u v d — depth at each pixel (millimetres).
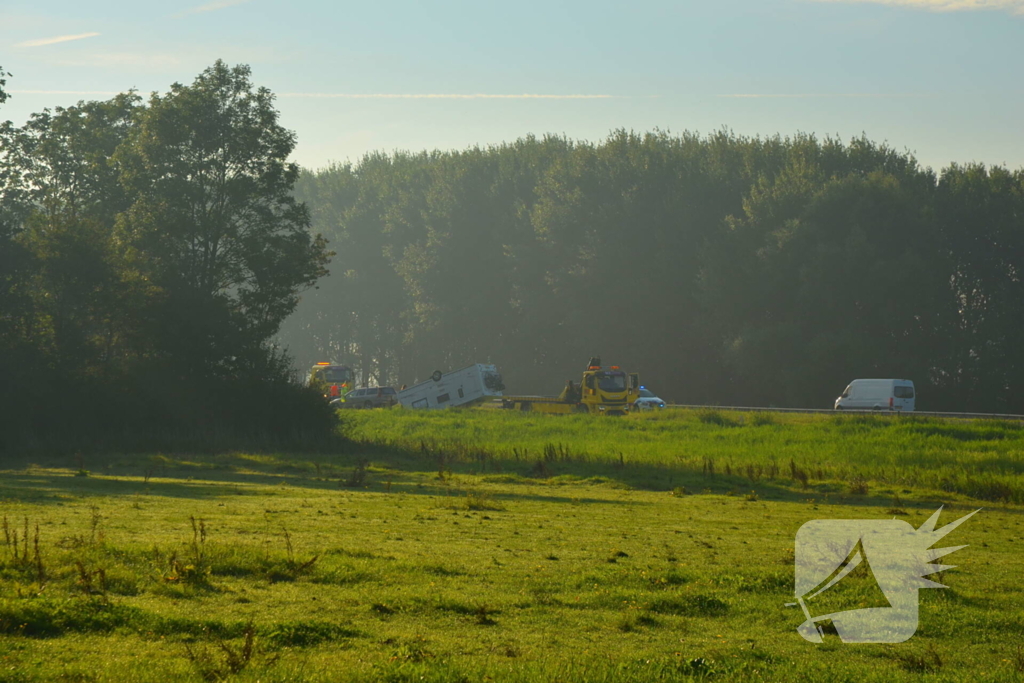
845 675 11172
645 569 17578
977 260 110500
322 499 29922
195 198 63938
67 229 58156
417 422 73875
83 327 60656
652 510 29859
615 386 90312
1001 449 52156
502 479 40281
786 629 13648
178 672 10000
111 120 78750
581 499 33125
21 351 56281
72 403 55938
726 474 42375
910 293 102375
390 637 12070
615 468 44094
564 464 45500
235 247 65688
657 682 10453
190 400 59750
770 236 109062
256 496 30250
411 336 146250
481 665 10766
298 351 163250
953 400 105188
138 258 61344
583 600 14812
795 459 47594
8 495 26625
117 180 73812
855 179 107875
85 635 11461
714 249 113438
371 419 76875
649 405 96000
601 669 10719
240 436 58250
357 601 14133
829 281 103750
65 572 14484
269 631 11883
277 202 67125
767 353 107000
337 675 10109
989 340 104750
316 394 63625
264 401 61156
